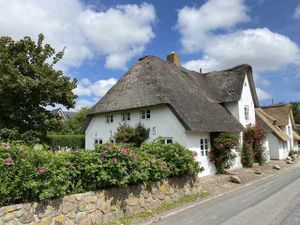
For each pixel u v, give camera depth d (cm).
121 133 1997
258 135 2541
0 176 596
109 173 827
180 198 1106
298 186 1423
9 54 1697
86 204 754
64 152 795
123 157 864
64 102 1812
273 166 2411
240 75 2673
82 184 793
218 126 2005
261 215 866
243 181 1673
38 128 1747
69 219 706
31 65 1725
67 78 1800
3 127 1588
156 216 884
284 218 825
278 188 1384
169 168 1066
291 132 4444
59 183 695
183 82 2320
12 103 1641
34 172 645
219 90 2661
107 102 2308
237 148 2242
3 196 602
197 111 1964
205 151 1942
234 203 1055
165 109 1894
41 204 651
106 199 812
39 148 741
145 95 2025
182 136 1783
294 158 3662
